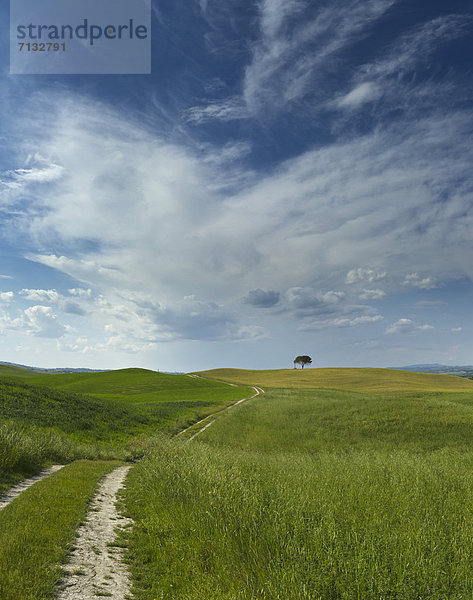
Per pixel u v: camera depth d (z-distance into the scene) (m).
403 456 16.83
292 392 63.38
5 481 11.12
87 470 14.48
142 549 7.32
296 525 6.61
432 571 4.88
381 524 6.76
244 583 5.39
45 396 32.97
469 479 11.45
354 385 98.12
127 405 43.69
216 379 117.56
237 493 9.16
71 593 5.40
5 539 6.62
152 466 13.62
